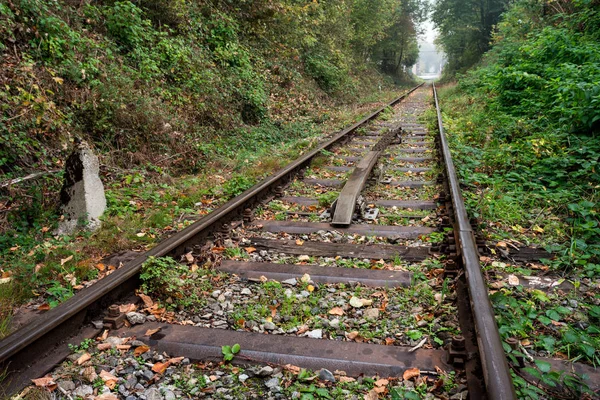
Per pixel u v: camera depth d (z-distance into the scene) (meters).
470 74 24.22
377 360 2.64
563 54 10.47
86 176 4.97
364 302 3.35
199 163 7.98
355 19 29.25
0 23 6.33
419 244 4.46
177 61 9.76
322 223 5.07
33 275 3.75
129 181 6.34
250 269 3.94
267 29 15.04
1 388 2.34
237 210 5.20
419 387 2.43
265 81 13.49
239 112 10.90
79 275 3.88
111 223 4.96
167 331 2.99
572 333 2.82
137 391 2.47
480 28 43.62
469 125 10.72
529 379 2.50
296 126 12.31
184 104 9.15
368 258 4.16
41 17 7.11
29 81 6.20
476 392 2.29
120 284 3.33
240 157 8.57
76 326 2.91
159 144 7.62
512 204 5.49
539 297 3.28
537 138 7.57
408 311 3.24
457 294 3.23
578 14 11.59
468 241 3.59
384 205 5.67
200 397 2.43
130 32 9.10
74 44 7.47
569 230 4.78
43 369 2.54
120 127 7.33
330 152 8.98
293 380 2.54
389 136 9.98
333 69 19.98
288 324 3.10
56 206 5.30
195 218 5.44
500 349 2.28
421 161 8.18
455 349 2.60
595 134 7.15
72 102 6.76
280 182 6.64
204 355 2.75
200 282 3.64
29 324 2.67
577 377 2.51
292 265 4.00
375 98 25.39
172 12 10.75
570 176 6.12
